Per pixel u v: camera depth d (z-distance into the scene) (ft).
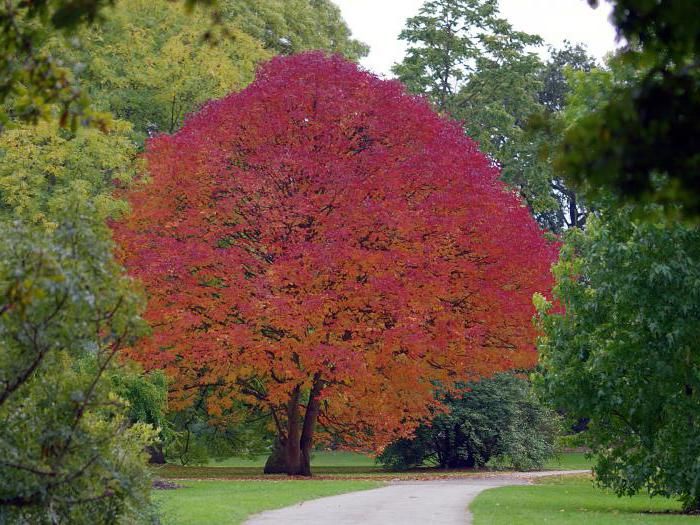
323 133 82.53
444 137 85.71
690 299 52.01
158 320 76.48
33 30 17.66
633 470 56.29
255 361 76.13
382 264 76.18
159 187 81.71
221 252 76.84
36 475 23.79
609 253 54.80
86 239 24.29
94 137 88.69
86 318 23.79
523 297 82.02
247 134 83.46
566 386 58.85
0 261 22.63
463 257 83.76
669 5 11.64
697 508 56.95
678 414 54.34
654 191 11.82
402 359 81.46
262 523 45.09
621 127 11.46
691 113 11.44
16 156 85.97
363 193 77.87
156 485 68.39
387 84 85.92
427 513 51.24
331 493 65.21
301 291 75.25
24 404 25.39
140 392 70.49
